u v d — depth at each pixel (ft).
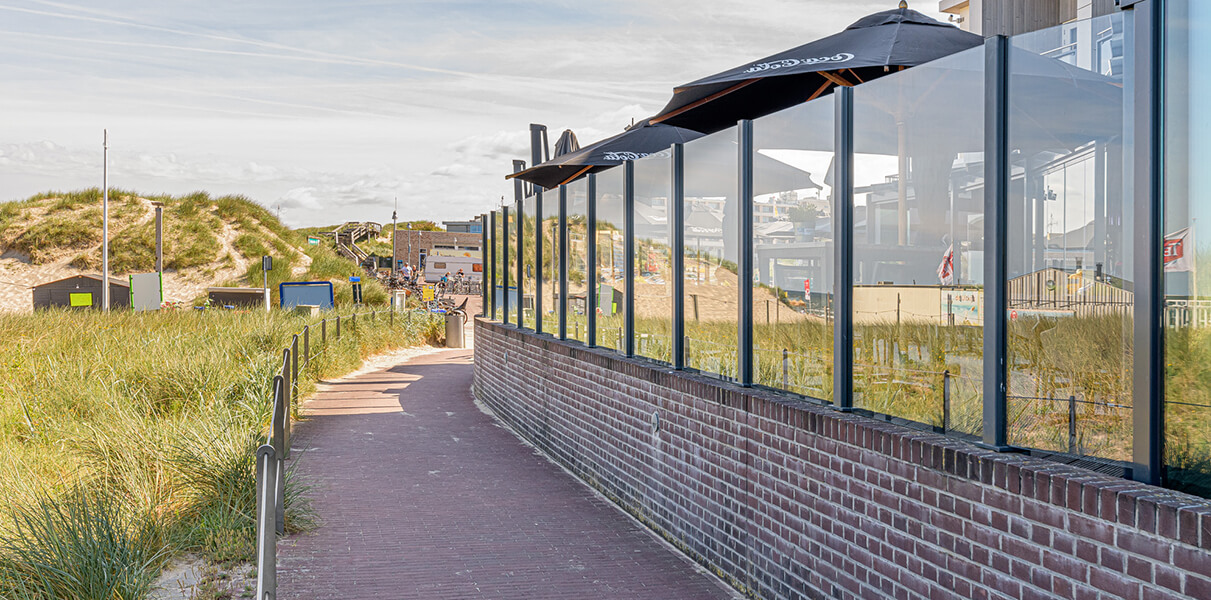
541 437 36.27
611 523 25.75
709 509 21.74
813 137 18.56
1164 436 11.18
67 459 27.61
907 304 15.74
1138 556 10.44
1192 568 9.79
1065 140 12.48
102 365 41.19
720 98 30.01
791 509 18.16
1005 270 13.52
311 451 34.12
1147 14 11.16
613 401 28.14
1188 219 10.86
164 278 139.74
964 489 13.28
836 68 22.70
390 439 37.17
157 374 38.83
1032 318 13.07
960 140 14.46
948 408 14.76
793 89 29.55
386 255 249.75
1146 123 11.19
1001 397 13.57
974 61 14.08
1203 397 10.71
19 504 21.74
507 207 44.96
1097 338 12.07
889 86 16.17
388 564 20.98
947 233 14.74
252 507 22.33
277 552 21.50
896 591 14.87
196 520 21.61
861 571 15.84
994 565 12.66
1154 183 11.14
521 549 22.74
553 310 36.70
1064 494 11.48
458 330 83.56
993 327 13.62
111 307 106.22
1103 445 12.00
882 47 23.67
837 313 17.63
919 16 26.03
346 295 109.81
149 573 18.13
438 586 19.56
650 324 26.81
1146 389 11.24
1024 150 13.15
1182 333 10.94
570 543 23.53
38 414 34.06
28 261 142.92
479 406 47.42
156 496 22.89
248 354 47.98
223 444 25.05
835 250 17.65
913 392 15.64
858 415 16.92
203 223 152.66
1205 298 10.68
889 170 16.15
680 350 24.76
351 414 43.24
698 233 23.65
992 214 13.58
